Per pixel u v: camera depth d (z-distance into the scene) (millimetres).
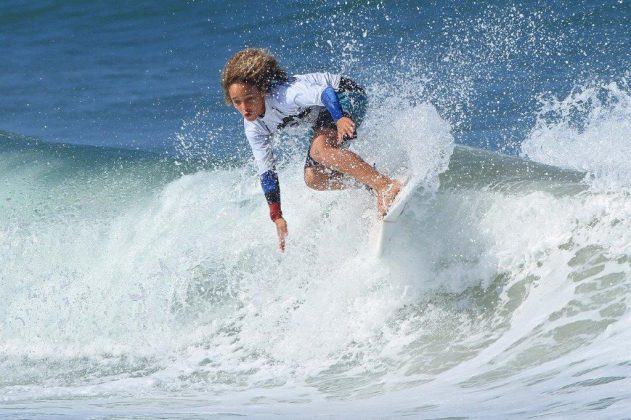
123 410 15875
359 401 16109
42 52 57156
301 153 25812
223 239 23953
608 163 23125
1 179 29922
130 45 55406
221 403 16844
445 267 20375
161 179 28000
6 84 52094
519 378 15711
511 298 19297
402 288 20375
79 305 24734
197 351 21531
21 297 25516
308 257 22016
